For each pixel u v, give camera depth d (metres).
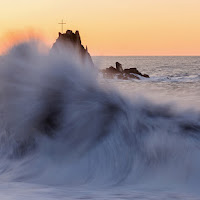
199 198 16.42
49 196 15.10
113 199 15.23
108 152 24.52
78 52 36.28
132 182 21.09
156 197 16.25
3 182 20.64
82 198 15.07
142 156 23.39
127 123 26.06
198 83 153.00
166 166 22.17
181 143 23.73
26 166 25.31
